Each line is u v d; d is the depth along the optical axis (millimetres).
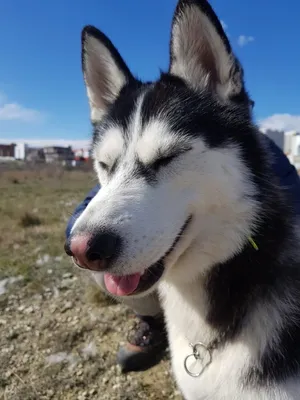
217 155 334
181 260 345
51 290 705
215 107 364
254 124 376
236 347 330
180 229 325
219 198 333
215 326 344
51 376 490
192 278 352
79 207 494
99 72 448
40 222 1311
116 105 412
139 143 347
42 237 1088
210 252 341
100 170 390
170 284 370
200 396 344
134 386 476
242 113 368
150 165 338
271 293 331
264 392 311
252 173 346
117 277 323
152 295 469
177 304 371
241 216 334
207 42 380
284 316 326
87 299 663
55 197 2096
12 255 907
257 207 337
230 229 335
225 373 328
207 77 396
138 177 332
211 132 344
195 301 357
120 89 434
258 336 324
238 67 368
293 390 308
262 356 318
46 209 1602
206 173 330
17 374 495
